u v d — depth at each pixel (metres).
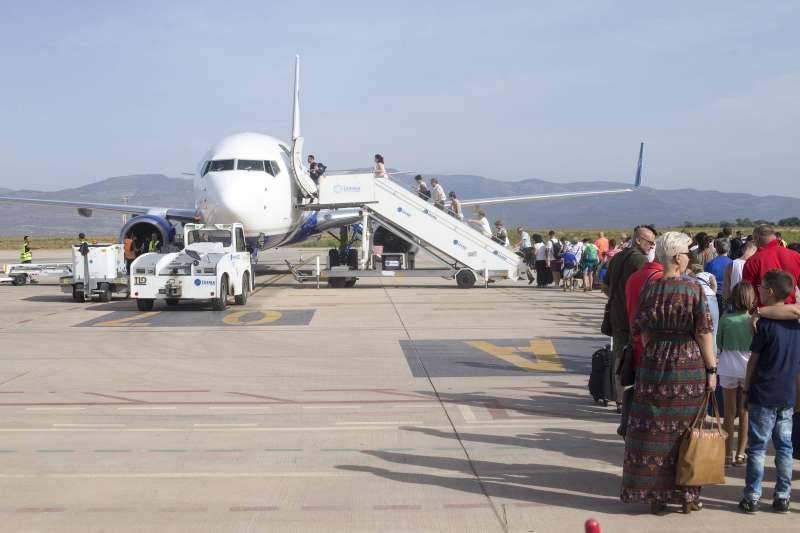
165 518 5.93
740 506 6.14
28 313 20.39
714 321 8.93
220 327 17.36
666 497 5.94
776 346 5.96
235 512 6.05
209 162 26.84
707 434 5.82
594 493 6.50
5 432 8.50
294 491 6.53
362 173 28.11
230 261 21.12
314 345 14.73
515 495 6.44
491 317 19.19
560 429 8.58
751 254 9.87
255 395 10.36
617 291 8.47
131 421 8.97
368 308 21.30
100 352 14.02
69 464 7.32
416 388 10.78
